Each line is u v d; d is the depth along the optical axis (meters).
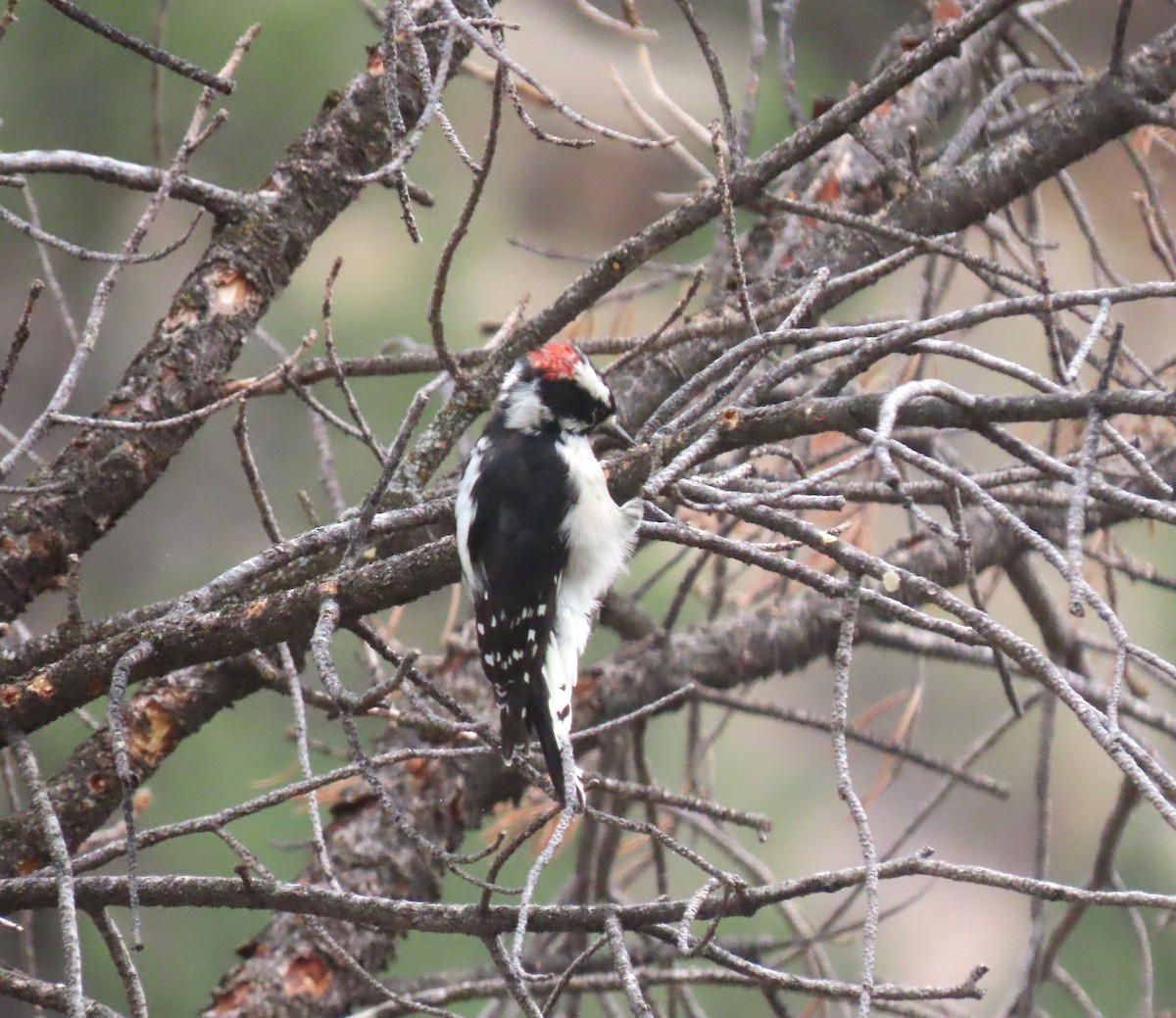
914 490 8.23
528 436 8.41
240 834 16.97
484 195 21.62
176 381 9.70
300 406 19.12
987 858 20.72
